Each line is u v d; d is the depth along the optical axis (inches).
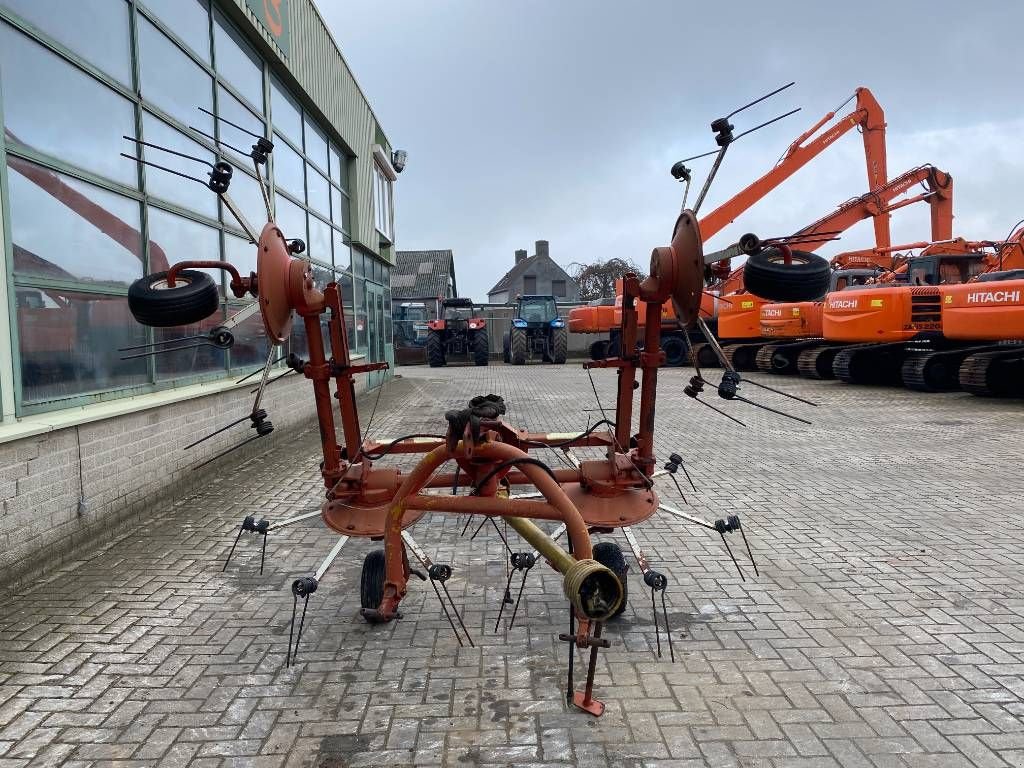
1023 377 475.8
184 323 135.3
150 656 132.1
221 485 259.1
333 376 144.5
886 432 368.2
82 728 109.5
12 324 169.2
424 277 2037.4
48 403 182.2
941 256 598.2
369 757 102.0
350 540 200.5
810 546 190.5
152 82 243.4
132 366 225.8
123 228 222.5
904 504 230.5
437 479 148.9
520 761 100.5
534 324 1055.6
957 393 529.3
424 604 155.9
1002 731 106.8
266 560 184.1
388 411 476.4
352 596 161.3
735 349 781.9
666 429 389.7
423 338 1263.5
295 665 128.9
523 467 116.7
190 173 272.2
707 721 109.9
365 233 563.2
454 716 112.0
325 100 446.0
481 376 820.0
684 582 166.7
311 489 253.0
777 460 302.0
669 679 122.6
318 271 447.5
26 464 165.2
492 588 164.9
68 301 192.7
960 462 292.7
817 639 137.2
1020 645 133.9
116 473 202.2
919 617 146.4
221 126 303.0
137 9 233.0
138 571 175.2
